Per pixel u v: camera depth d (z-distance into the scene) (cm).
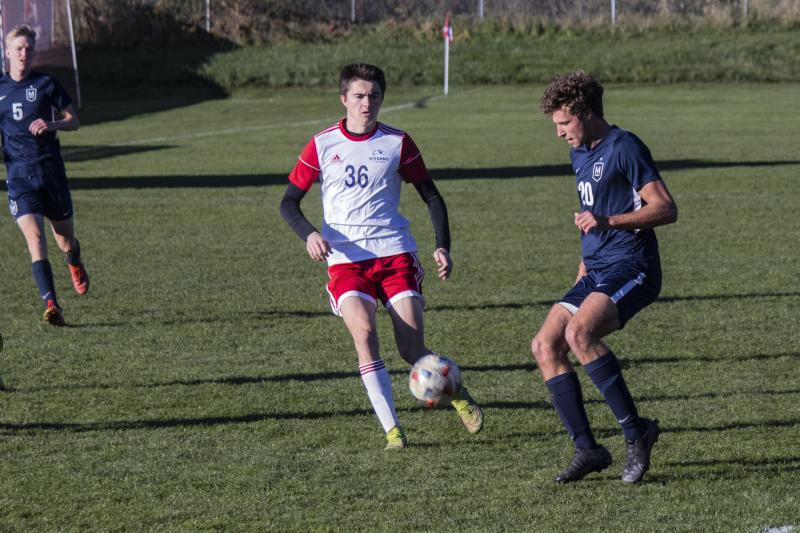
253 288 3350
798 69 12825
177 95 12912
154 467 1797
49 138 2916
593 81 1678
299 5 15275
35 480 1738
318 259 1844
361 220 1931
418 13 15650
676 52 13325
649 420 1698
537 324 2850
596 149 1698
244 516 1577
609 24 14488
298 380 2342
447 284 3381
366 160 1917
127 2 14575
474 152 7225
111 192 5625
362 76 1897
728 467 1761
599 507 1595
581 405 1686
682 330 2762
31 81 2884
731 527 1514
